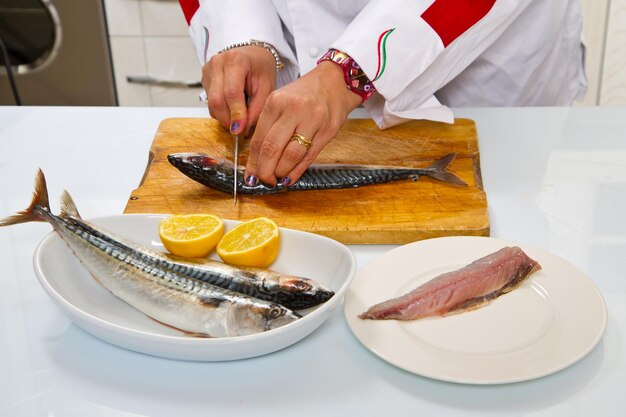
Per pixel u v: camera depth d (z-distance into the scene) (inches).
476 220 51.6
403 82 60.1
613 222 52.6
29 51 124.0
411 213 52.9
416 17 58.2
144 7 120.3
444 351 38.5
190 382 38.5
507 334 39.8
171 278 41.1
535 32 74.3
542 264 45.6
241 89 59.4
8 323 43.3
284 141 53.1
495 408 36.3
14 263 49.4
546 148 64.1
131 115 73.3
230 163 58.1
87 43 123.6
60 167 63.6
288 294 40.8
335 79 57.0
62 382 38.6
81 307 42.7
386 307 41.3
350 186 56.7
